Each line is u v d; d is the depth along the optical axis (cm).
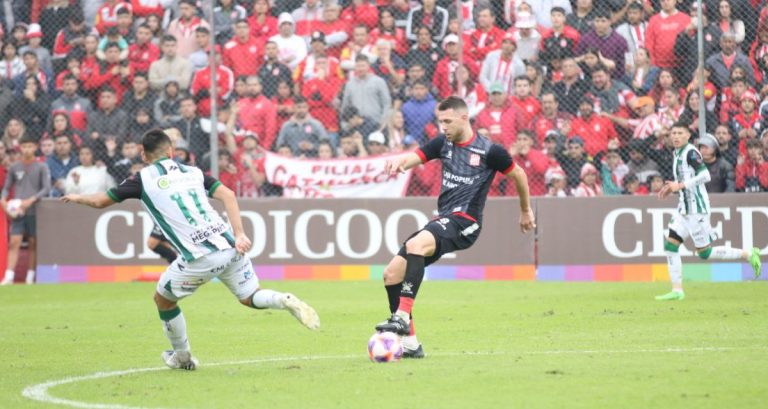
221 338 3434
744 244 5469
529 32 5919
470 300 4638
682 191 4550
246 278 2569
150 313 4334
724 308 4125
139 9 6309
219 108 6072
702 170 4500
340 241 5784
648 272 5575
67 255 5919
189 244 2508
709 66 5600
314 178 5931
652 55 5756
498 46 5941
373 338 2741
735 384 2256
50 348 3256
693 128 5634
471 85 5966
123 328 3809
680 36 5697
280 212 5806
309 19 6175
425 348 3066
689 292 4878
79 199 2506
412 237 2755
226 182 5981
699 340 3128
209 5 5725
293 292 5116
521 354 2869
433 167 5869
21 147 5916
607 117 5756
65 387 2438
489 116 5828
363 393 2236
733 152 5569
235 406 2117
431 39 6047
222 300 4875
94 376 2612
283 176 5950
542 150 5822
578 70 5828
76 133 6122
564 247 5647
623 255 5591
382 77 6044
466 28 6025
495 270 5722
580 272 5622
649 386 2245
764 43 5594
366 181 5903
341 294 5009
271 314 4228
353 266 5775
